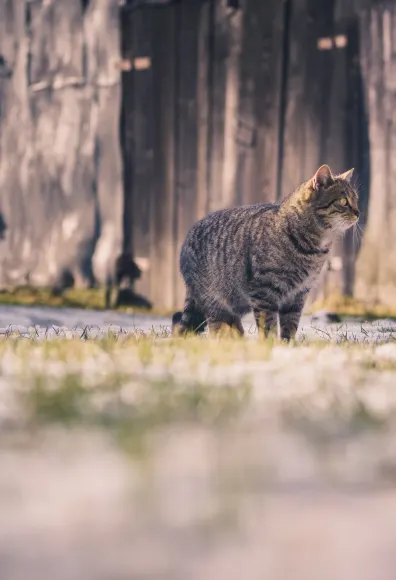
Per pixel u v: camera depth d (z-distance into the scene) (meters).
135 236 20.30
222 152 19.41
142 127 20.17
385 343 10.13
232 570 2.43
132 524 2.83
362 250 17.97
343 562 2.48
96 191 20.66
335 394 5.35
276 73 18.81
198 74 19.56
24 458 3.79
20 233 21.67
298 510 2.99
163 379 5.95
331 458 3.80
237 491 3.23
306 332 12.91
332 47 18.23
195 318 11.73
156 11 19.92
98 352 7.93
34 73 21.36
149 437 4.11
